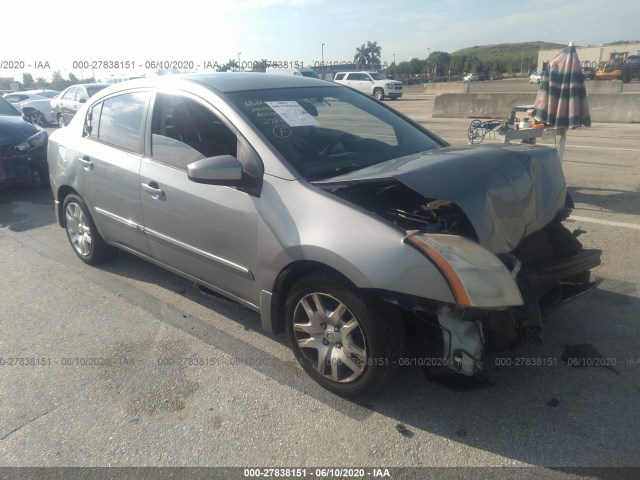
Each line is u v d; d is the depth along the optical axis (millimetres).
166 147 3662
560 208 3395
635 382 2947
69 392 3035
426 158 3045
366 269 2537
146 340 3576
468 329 2545
